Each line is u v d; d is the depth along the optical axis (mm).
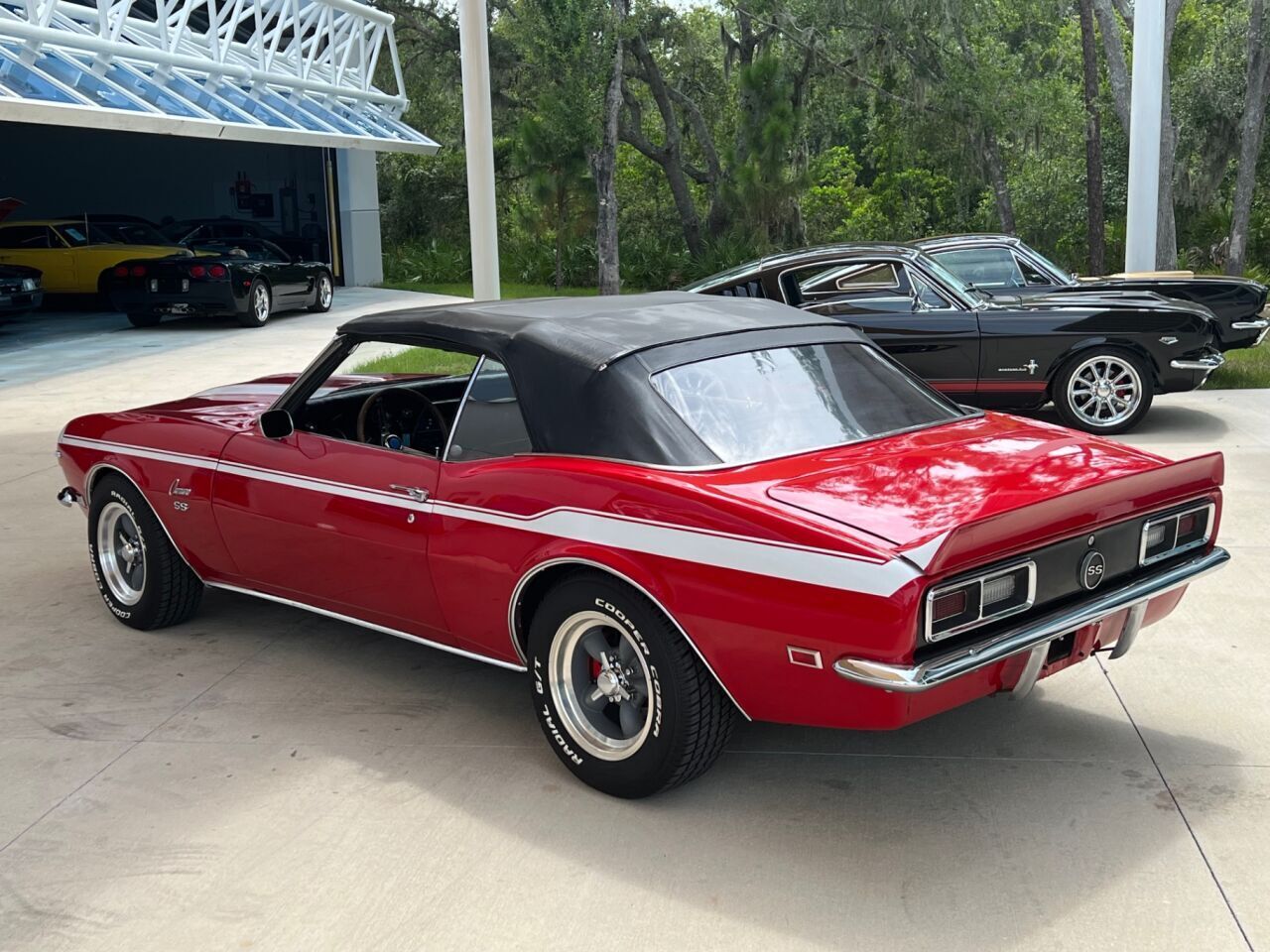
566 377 3910
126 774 4086
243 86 20688
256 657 5215
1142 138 14312
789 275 9836
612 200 25828
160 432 5301
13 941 3135
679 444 3707
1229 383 12031
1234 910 3104
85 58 16453
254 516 4848
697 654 3568
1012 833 3543
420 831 3654
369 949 3053
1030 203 30703
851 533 3227
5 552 6988
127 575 5672
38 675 5035
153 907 3277
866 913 3141
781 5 29859
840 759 4090
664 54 33875
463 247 36969
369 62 25750
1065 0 32969
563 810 3771
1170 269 21062
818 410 4043
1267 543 6398
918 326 9508
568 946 3039
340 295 27906
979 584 3234
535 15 24219
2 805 3885
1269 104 26750
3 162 31109
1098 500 3447
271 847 3578
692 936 3062
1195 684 4621
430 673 5000
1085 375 9484
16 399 12891
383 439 4953
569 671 3932
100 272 22344
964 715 4414
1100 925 3053
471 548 4031
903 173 41594
